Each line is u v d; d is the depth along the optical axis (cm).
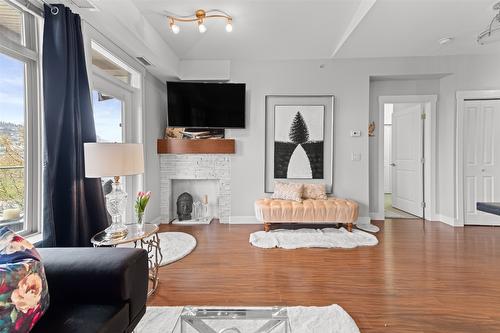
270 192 415
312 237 335
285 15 281
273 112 413
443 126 414
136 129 352
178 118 403
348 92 405
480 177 392
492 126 388
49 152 189
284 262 262
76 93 210
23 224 197
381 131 429
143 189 356
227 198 422
